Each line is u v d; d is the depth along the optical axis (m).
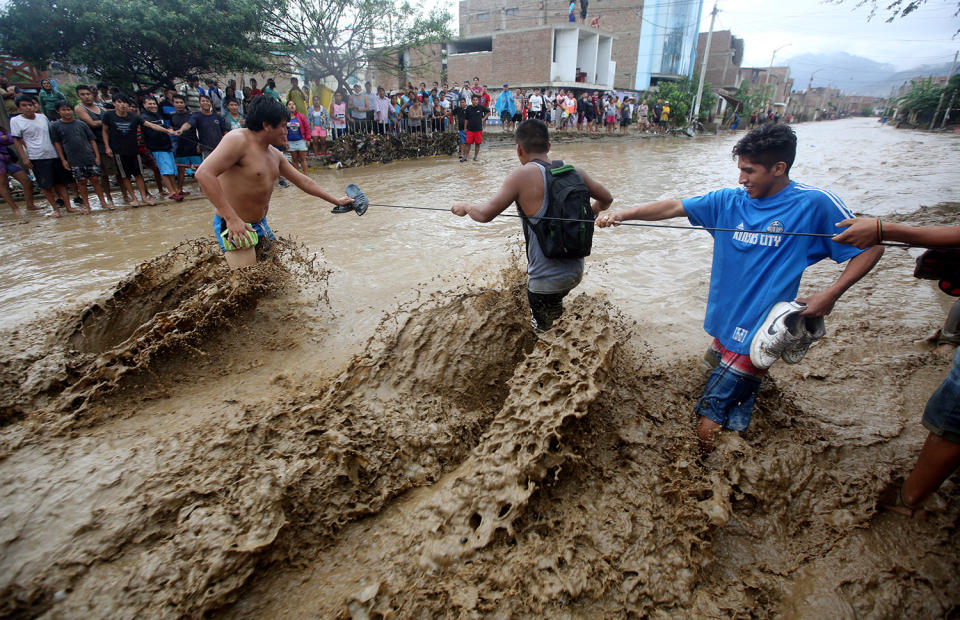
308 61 19.88
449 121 19.48
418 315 3.75
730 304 2.89
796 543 2.45
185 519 2.32
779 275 2.68
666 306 4.82
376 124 17.03
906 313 4.64
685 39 42.75
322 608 2.15
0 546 2.20
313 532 2.46
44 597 2.05
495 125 29.30
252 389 3.54
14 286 5.46
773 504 2.58
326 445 2.73
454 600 2.09
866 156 16.19
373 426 2.96
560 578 2.16
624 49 39.12
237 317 4.22
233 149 3.97
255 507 2.37
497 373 3.58
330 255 6.20
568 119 25.44
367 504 2.63
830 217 2.56
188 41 14.16
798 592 2.22
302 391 3.50
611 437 2.84
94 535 2.25
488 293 3.87
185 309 3.90
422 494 2.74
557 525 2.41
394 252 6.32
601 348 2.97
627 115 28.75
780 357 2.63
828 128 40.38
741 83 52.47
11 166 9.30
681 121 33.41
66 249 6.85
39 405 3.35
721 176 12.59
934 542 2.41
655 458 2.74
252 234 4.19
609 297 5.00
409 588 2.16
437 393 3.37
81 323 4.07
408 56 25.69
